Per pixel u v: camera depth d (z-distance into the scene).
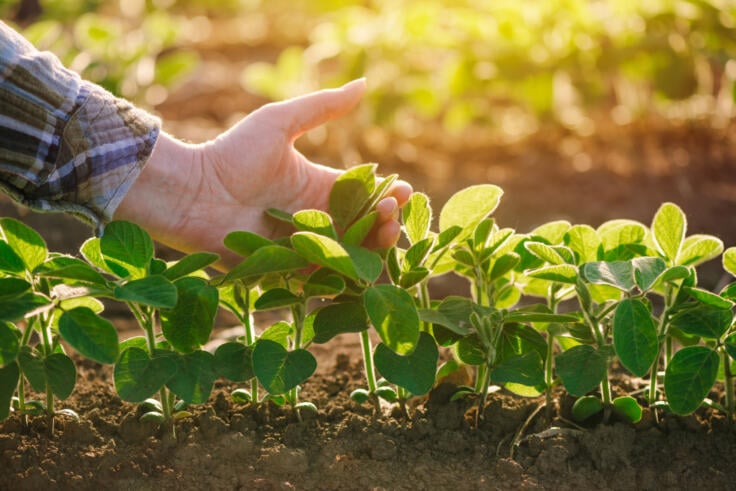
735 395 1.47
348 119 2.72
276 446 1.39
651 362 1.35
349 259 1.35
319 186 1.49
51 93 1.38
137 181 1.43
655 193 2.28
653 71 2.45
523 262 1.46
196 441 1.40
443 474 1.38
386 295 1.36
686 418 1.43
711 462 1.40
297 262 1.38
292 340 1.47
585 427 1.43
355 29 2.65
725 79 2.79
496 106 3.14
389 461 1.40
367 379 1.47
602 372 1.38
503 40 2.50
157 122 1.42
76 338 1.33
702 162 2.53
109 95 1.41
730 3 2.44
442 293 1.84
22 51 1.37
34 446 1.39
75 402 1.47
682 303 1.41
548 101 2.51
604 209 2.16
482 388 1.44
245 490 1.37
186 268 1.38
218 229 1.47
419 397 1.46
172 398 1.42
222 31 4.75
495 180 2.41
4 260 1.38
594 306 1.46
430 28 2.57
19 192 1.39
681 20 2.48
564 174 2.44
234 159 1.45
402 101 2.55
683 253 1.44
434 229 2.02
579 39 2.45
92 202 1.40
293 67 2.68
